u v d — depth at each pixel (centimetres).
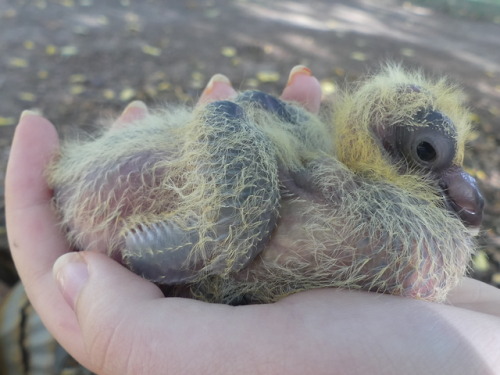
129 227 11
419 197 11
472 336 8
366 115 11
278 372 8
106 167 12
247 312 9
